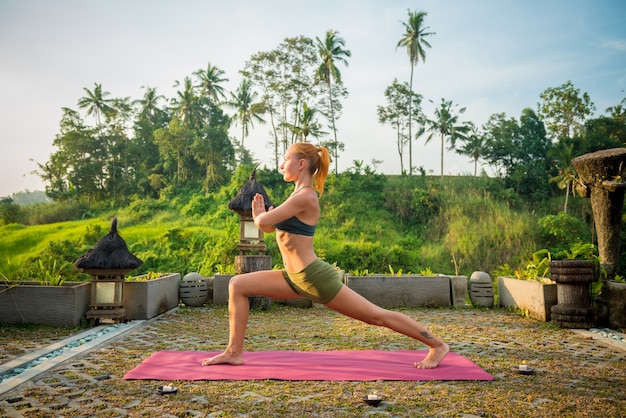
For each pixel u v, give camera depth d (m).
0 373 3.90
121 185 44.69
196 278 8.54
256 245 8.36
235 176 35.22
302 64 40.78
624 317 6.20
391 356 4.55
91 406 3.13
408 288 8.52
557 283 6.67
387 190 33.25
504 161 36.78
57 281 6.71
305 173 4.17
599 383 3.76
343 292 4.01
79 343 5.21
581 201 29.78
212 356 4.50
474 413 3.03
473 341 5.52
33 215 40.06
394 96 41.28
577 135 32.44
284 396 3.34
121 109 47.03
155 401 3.22
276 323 6.73
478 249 25.16
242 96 42.44
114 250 6.43
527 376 3.95
